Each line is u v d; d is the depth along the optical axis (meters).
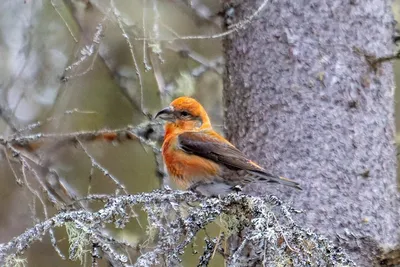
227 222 9.54
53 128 13.23
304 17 10.90
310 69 10.81
